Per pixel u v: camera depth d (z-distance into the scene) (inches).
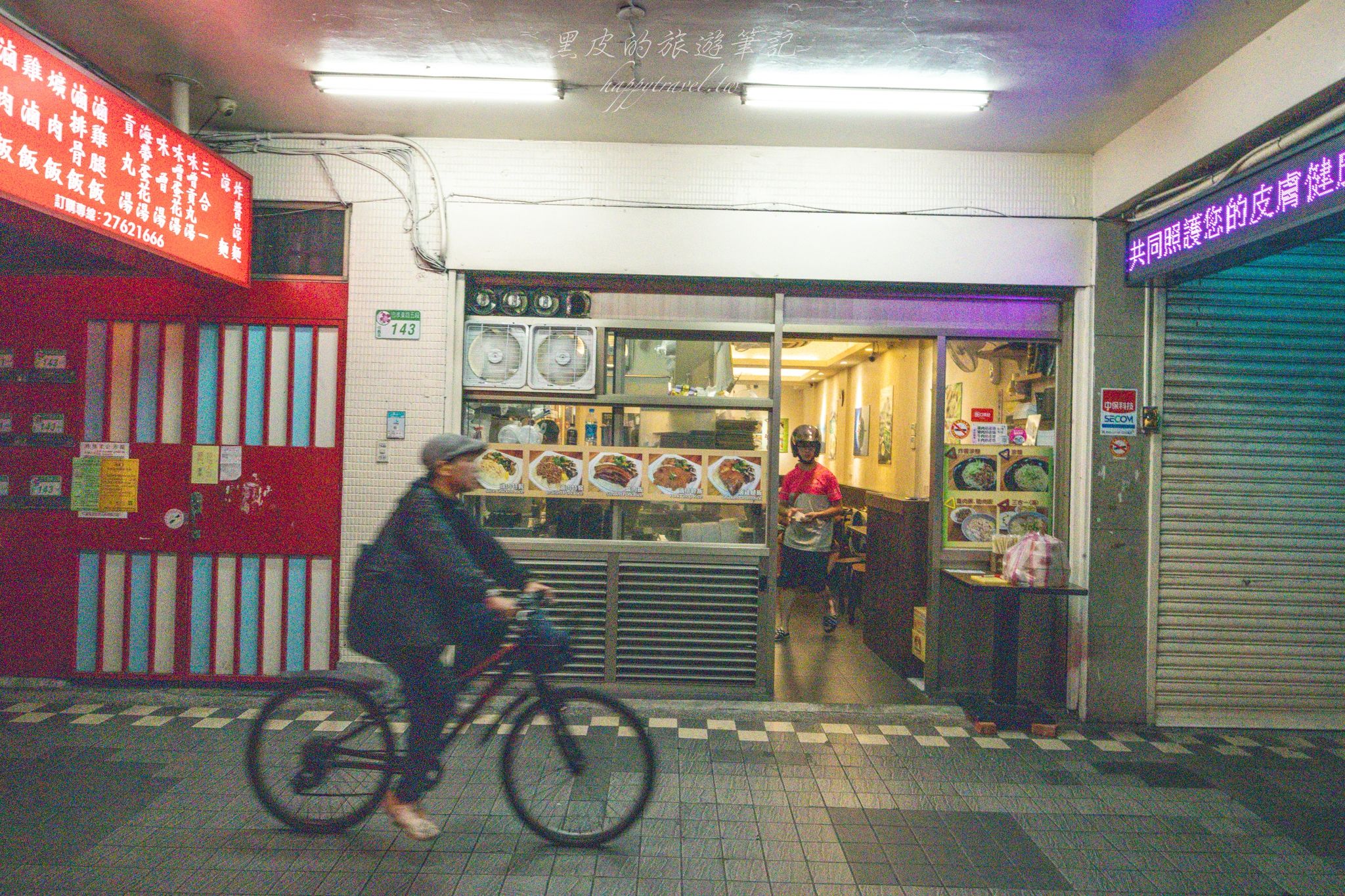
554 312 207.6
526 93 176.2
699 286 207.6
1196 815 148.8
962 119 183.8
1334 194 132.6
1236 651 199.0
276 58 165.8
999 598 193.0
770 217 201.3
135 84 179.2
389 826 133.1
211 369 202.5
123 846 124.9
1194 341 199.6
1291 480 199.9
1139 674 198.7
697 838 133.2
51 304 201.8
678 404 207.5
